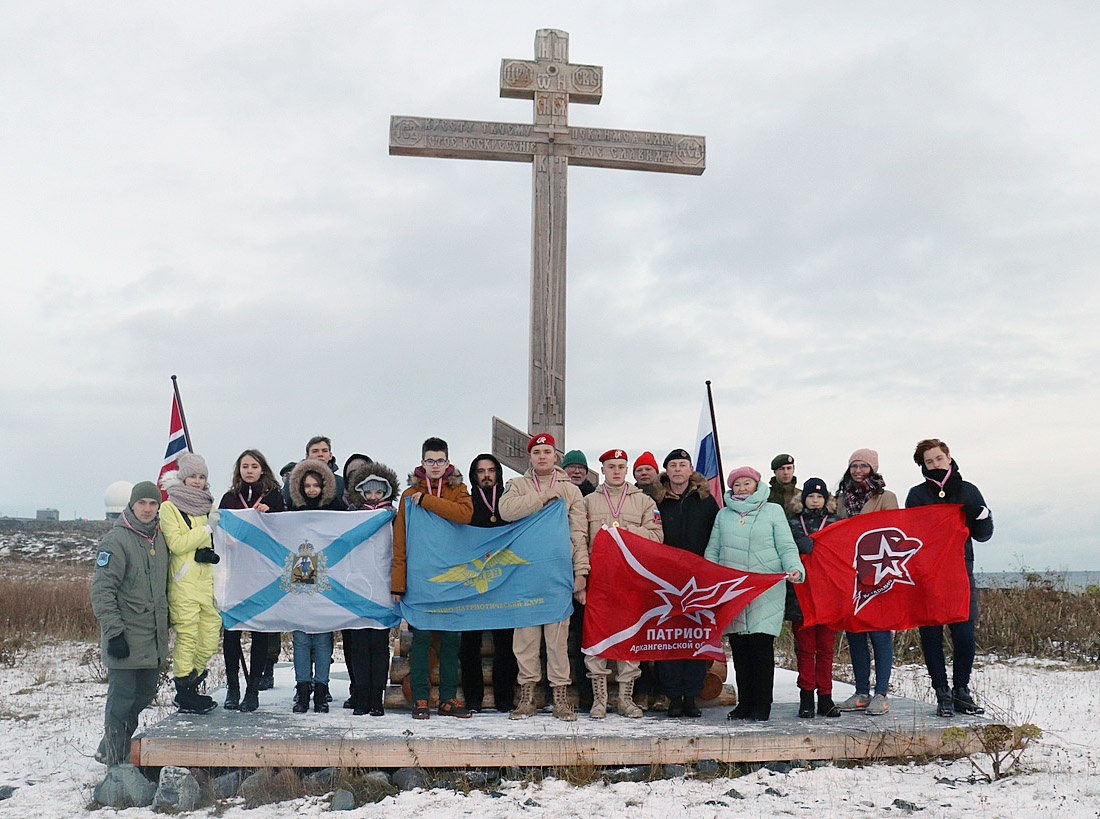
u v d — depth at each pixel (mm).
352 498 7441
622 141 9648
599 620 6969
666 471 7426
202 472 7004
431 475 7098
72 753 7422
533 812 5523
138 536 6527
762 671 6914
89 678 11500
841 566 7121
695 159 9758
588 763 6191
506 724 6648
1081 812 5430
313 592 6996
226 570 7051
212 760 6059
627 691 7090
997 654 13773
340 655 13023
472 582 6980
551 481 7168
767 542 7000
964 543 7211
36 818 5691
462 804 5699
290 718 6773
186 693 6910
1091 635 13922
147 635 6488
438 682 7414
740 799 5754
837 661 13062
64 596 17562
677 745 6297
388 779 6078
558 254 9430
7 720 8820
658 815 5441
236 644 7086
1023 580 16875
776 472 7633
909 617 7160
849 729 6598
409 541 7016
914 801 5672
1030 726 6566
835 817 5387
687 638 7023
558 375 9312
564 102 9562
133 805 5898
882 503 7516
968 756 6617
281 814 5613
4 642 14203
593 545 7039
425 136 9344
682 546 7254
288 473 8625
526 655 6949
